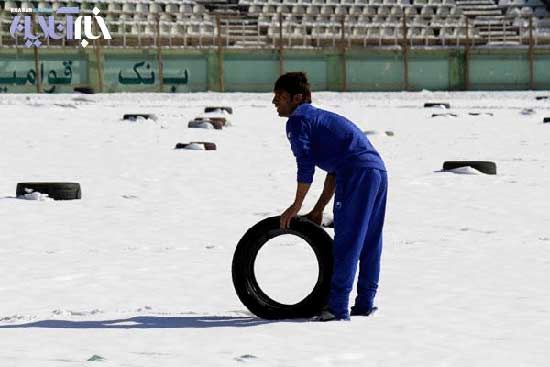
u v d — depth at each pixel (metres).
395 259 20.17
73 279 17.84
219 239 23.09
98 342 12.55
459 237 23.55
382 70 117.25
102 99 99.62
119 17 123.00
